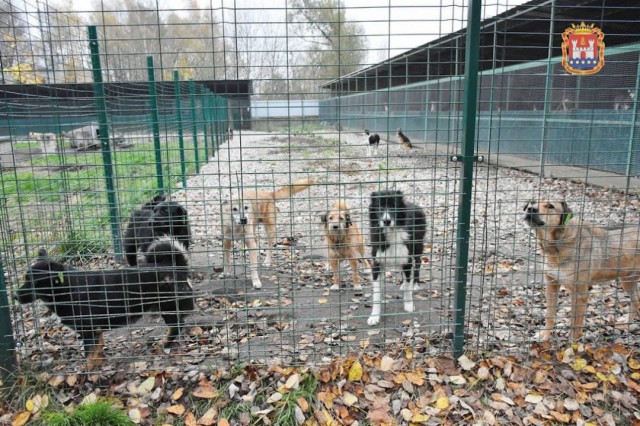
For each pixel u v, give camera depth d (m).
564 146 10.17
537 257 5.59
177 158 11.29
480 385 3.23
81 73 4.95
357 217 5.64
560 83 10.27
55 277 3.46
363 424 2.95
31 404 3.08
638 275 3.79
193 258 6.02
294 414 2.97
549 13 9.84
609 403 3.12
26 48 3.50
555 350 3.59
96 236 5.99
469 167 3.24
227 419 2.96
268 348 3.66
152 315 4.32
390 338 3.80
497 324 4.01
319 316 4.30
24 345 3.52
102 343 3.64
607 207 6.86
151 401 3.12
